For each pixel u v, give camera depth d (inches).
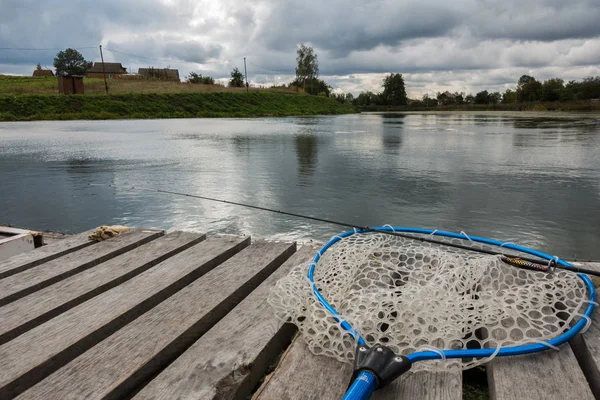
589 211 191.2
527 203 207.5
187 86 2001.7
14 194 238.1
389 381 45.3
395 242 99.7
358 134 688.4
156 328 62.4
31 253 97.6
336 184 260.8
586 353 55.9
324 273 73.3
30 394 48.7
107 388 49.7
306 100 2155.5
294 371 53.0
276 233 164.6
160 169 323.9
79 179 283.9
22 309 68.9
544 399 46.8
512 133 693.9
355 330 53.3
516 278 74.5
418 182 265.3
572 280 68.6
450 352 50.8
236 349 56.9
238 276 81.9
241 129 821.2
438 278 66.2
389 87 3688.5
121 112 1365.7
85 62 3019.2
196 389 49.1
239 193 236.8
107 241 106.0
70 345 58.0
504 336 59.8
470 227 169.5
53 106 1270.9
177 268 85.7
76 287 77.4
